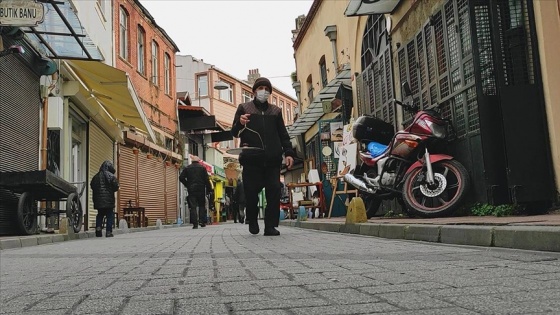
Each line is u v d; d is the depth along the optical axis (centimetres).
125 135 1983
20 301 259
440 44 832
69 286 305
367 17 1272
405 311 198
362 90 1308
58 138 1310
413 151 772
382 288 249
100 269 392
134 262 435
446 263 330
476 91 675
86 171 1547
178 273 344
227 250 512
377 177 846
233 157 4341
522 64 652
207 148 3534
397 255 394
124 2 2030
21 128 1071
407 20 972
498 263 317
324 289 254
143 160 2198
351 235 680
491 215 665
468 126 739
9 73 1009
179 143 2808
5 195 954
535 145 637
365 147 958
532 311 188
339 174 1257
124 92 1452
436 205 800
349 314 197
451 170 710
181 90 4166
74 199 1070
